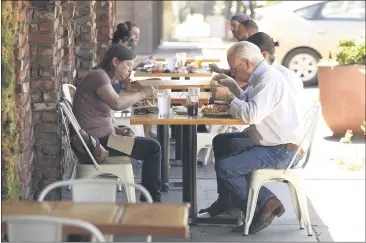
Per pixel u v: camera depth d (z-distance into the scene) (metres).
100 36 32.22
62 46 22.73
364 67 28.39
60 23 21.91
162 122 17.08
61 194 20.80
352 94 28.62
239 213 18.47
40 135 20.39
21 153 17.97
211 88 17.80
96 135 18.34
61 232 10.25
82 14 27.83
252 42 19.31
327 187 22.47
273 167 17.44
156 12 64.62
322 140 28.73
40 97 20.27
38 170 20.45
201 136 22.97
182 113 18.11
